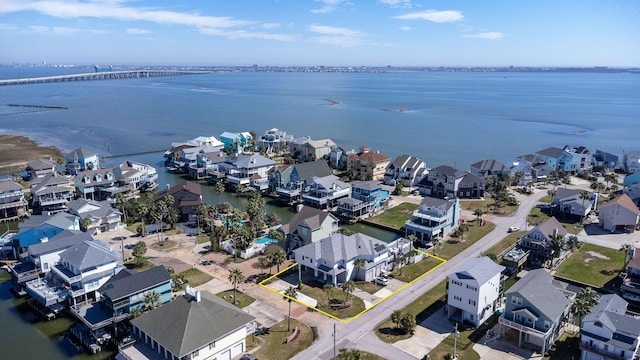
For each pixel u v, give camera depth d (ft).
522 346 189.78
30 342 199.82
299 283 240.32
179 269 261.03
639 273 232.12
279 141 618.03
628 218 317.42
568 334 198.08
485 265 213.87
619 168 502.38
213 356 174.50
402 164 452.35
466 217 351.25
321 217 293.23
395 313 200.34
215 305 186.50
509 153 614.75
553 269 260.83
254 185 425.69
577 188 431.84
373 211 364.38
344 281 244.63
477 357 182.29
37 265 244.63
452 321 208.23
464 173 411.75
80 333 200.85
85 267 218.18
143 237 310.45
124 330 199.93
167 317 180.65
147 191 424.05
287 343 191.21
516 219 346.54
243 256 276.62
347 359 166.50
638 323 171.83
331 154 536.83
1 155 590.96
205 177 482.28
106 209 327.26
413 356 182.80
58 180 383.86
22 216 354.54
